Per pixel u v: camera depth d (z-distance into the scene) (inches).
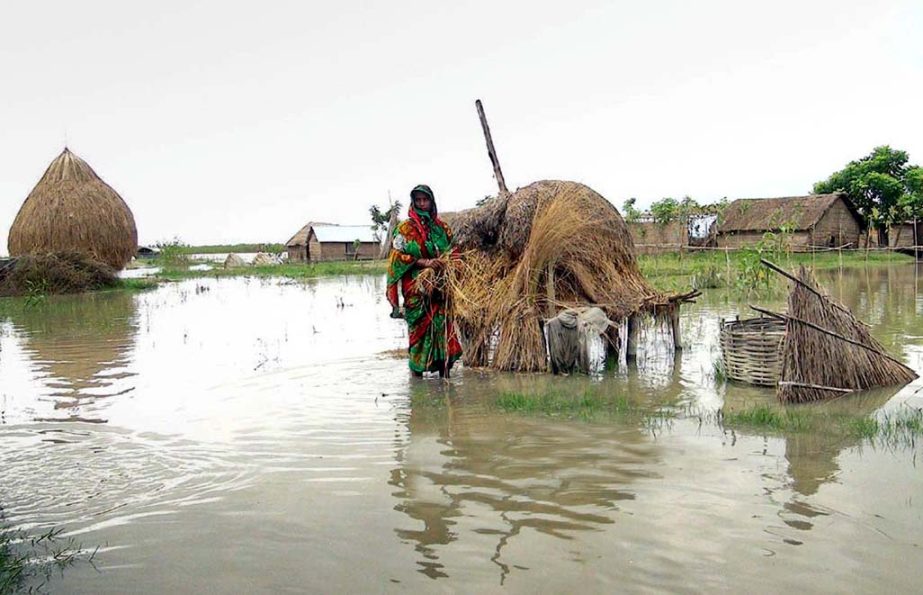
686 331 460.1
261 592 138.1
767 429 232.8
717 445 217.8
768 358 299.9
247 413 275.3
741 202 1665.8
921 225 1726.1
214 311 717.3
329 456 219.3
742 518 163.9
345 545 157.1
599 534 158.2
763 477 189.3
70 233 1310.3
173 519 174.1
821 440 219.5
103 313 717.3
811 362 276.4
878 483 182.4
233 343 473.4
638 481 189.3
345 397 299.4
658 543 152.9
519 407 271.7
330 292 978.1
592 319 337.1
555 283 370.6
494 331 366.6
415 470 204.4
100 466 215.0
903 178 1856.5
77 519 175.8
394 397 297.6
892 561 142.3
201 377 352.5
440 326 339.0
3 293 1044.5
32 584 143.3
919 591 131.3
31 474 209.0
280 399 298.4
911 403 262.2
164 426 259.6
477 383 323.0
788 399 270.5
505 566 145.3
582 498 179.2
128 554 155.8
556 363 339.0
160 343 479.5
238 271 1672.0
